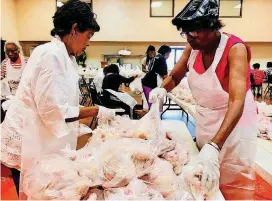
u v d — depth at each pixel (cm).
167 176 89
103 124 136
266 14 870
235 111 108
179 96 347
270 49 909
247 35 880
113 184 84
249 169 136
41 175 82
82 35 127
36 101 119
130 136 116
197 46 124
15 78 313
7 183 217
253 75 782
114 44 923
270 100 773
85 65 875
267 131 176
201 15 112
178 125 190
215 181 87
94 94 446
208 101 138
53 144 129
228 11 868
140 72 517
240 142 132
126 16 891
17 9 894
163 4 880
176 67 164
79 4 125
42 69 116
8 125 135
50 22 902
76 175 83
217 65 126
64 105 121
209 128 141
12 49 312
